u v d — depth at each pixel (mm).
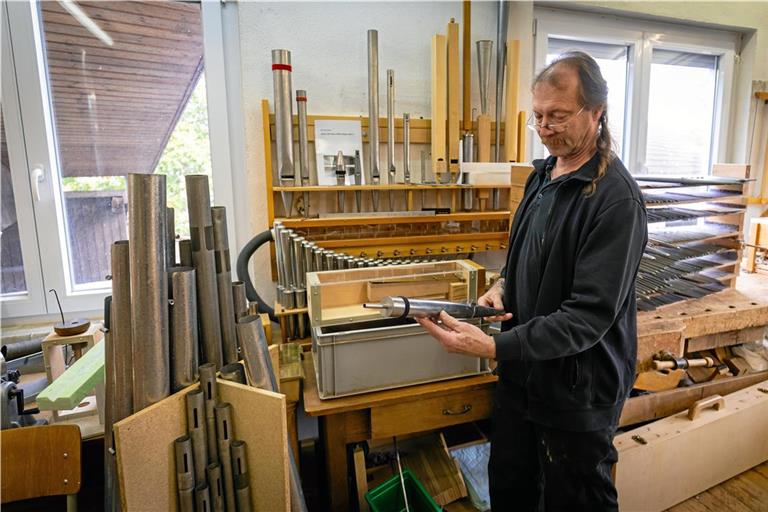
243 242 1794
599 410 1069
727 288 1975
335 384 1273
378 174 1757
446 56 1813
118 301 910
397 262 1574
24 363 1538
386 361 1305
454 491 1493
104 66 1636
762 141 2609
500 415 1302
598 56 2330
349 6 1751
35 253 1639
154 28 1657
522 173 1685
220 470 919
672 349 1603
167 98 1719
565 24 2174
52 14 1558
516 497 1323
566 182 1057
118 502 1018
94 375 1145
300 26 1712
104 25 1607
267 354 1016
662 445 1463
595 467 1090
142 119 1711
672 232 1919
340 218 1643
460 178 1793
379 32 1802
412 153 1900
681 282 1941
